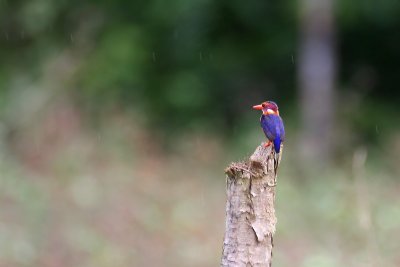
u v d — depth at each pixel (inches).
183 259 512.7
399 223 535.5
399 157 743.7
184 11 827.4
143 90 806.5
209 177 674.8
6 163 570.3
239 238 206.8
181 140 738.8
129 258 498.6
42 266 459.8
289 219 571.8
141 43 810.8
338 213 565.9
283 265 492.1
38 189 548.4
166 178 649.6
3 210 500.4
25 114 644.7
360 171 406.9
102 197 567.5
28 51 754.2
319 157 768.3
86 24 743.7
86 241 496.1
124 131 665.6
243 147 725.9
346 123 820.6
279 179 657.0
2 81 715.4
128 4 832.9
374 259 379.9
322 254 495.2
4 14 755.4
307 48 788.6
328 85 789.2
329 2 782.5
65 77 681.0
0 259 447.2
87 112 679.7
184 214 579.5
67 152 610.5
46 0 741.3
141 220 552.4
